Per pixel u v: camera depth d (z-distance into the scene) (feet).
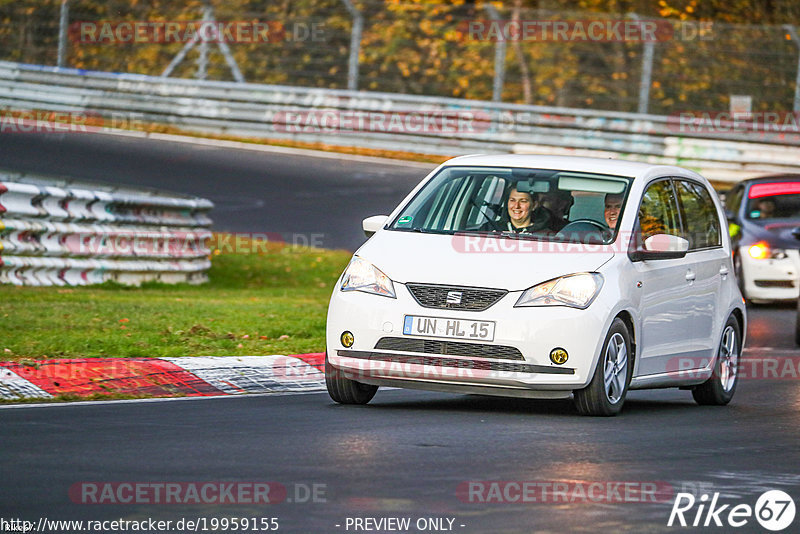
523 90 462.60
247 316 165.68
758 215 228.22
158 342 135.13
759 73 432.25
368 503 67.46
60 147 335.47
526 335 101.65
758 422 107.14
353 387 108.58
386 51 468.75
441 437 90.94
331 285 237.45
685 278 117.50
